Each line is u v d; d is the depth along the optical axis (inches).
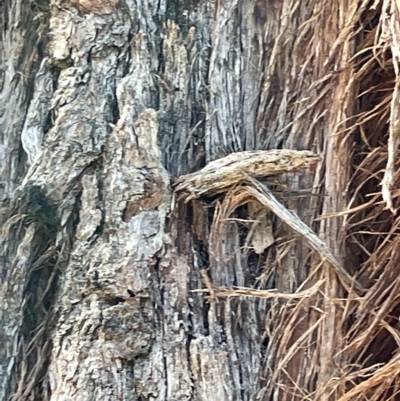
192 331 22.9
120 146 23.6
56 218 23.7
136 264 22.6
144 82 24.7
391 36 22.2
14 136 25.8
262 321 24.4
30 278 24.2
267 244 24.5
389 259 24.0
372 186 25.6
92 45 24.9
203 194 23.5
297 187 25.0
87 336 22.2
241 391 23.0
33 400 23.4
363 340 23.2
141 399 22.1
